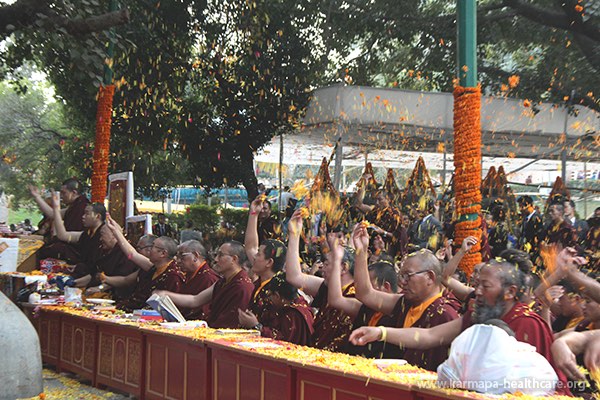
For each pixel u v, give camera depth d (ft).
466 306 20.11
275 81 63.26
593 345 13.98
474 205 26.18
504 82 61.93
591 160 58.85
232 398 19.17
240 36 63.16
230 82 65.05
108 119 49.60
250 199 70.85
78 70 38.09
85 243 36.22
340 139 47.37
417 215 43.09
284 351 18.11
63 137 119.24
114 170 80.28
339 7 61.77
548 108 49.70
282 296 21.74
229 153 69.00
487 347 13.03
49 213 42.29
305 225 40.24
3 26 32.71
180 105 67.97
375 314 19.34
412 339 16.24
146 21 60.64
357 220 41.16
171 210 112.16
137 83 64.18
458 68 26.96
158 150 79.56
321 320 21.13
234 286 24.56
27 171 125.29
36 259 39.70
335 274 19.81
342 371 15.29
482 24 60.75
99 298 33.73
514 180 76.18
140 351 23.70
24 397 24.58
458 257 21.02
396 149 60.03
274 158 74.74
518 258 17.98
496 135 51.47
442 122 48.03
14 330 24.70
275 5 61.05
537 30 60.80
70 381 27.94
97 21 33.19
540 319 15.42
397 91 47.70
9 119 129.80
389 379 14.30
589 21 54.75
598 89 56.18
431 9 62.49
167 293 26.08
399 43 63.31
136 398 24.38
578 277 16.92
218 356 19.85
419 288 17.51
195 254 27.40
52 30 33.04
